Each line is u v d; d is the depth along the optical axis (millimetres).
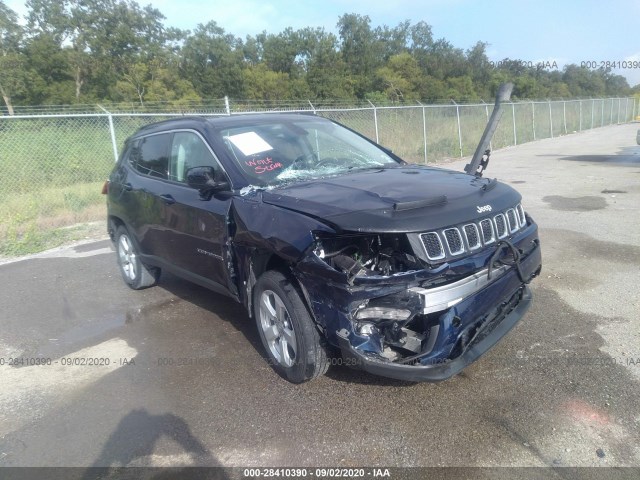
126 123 13570
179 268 4914
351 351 3064
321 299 3197
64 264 7223
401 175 4043
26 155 11906
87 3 36969
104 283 6312
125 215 5609
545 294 5094
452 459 2895
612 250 6379
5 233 8773
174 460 3037
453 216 3223
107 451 3152
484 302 3291
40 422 3506
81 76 37250
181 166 4812
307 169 4352
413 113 18438
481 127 22266
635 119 46281
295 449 3059
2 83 31750
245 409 3479
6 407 3715
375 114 15648
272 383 3777
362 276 3037
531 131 26031
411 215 3145
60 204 10391
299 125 4934
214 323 4934
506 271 3494
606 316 4523
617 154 17078
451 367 3121
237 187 4043
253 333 4656
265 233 3512
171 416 3465
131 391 3818
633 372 3613
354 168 4477
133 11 38500
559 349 3990
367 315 3061
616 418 3150
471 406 3346
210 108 17703
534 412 3248
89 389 3887
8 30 35031
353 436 3133
